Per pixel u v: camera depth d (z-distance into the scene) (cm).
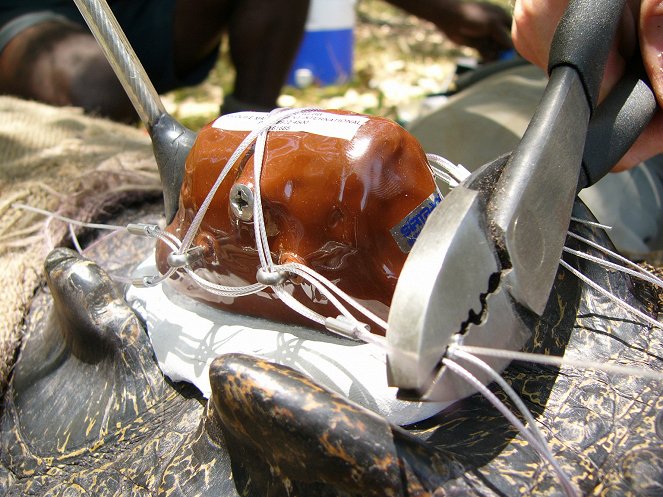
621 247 46
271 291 24
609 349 24
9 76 58
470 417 22
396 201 22
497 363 20
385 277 22
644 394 22
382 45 144
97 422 27
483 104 50
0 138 43
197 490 22
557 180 22
